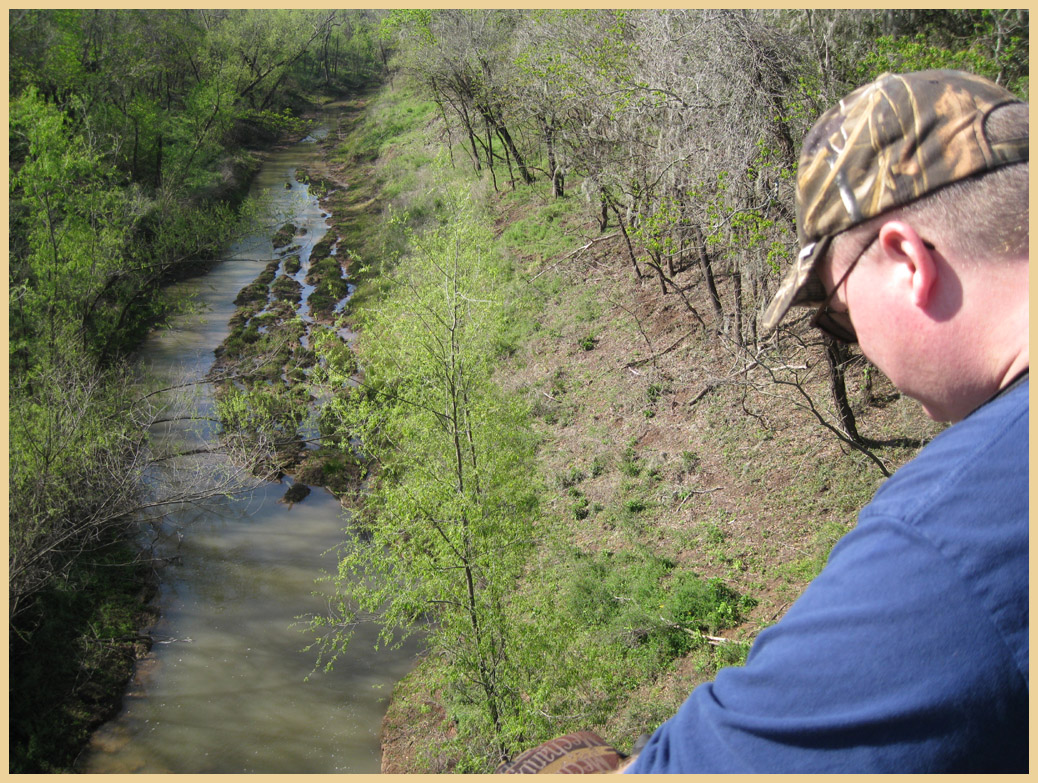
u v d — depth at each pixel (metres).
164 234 25.20
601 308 17.77
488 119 26.09
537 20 17.94
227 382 19.38
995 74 7.48
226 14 46.78
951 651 0.51
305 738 10.91
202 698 11.61
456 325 8.83
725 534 11.27
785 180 8.70
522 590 11.09
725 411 13.23
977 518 0.53
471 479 8.75
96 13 28.20
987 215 0.57
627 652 9.88
